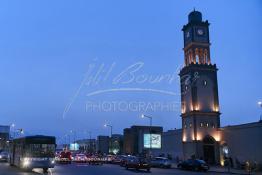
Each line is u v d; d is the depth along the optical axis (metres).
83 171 40.72
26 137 37.41
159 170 47.53
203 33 73.12
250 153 54.62
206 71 69.94
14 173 33.88
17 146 43.56
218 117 67.56
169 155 78.12
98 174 35.47
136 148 111.50
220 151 64.50
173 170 48.31
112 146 135.38
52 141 37.84
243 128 57.09
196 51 72.12
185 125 70.19
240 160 56.88
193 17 74.69
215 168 53.81
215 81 69.94
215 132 66.38
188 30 74.56
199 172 43.53
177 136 74.94
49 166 37.03
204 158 64.62
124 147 118.81
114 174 35.88
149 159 58.66
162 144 82.81
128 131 118.00
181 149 72.44
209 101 68.56
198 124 66.31
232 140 60.25
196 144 65.12
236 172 43.88
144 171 43.94
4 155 66.62
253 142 54.12
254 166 48.41
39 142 37.31
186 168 49.94
